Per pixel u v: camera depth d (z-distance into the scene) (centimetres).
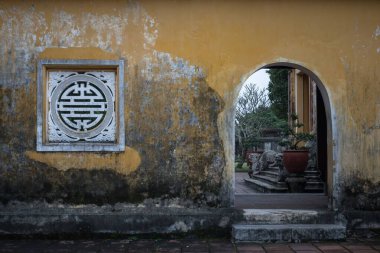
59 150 675
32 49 680
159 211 680
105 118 689
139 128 684
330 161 706
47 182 678
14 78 678
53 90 689
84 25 685
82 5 686
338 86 695
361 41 701
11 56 680
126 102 684
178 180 684
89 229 672
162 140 685
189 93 688
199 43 691
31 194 676
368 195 696
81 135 687
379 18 704
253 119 2550
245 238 653
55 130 687
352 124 696
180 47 689
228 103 689
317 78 699
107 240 665
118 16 687
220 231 679
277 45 694
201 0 691
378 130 699
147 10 689
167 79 688
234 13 694
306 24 696
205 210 683
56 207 677
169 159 684
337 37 698
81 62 678
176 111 687
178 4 691
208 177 685
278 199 881
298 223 687
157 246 631
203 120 688
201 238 677
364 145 697
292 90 1587
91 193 680
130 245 636
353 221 691
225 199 685
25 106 677
